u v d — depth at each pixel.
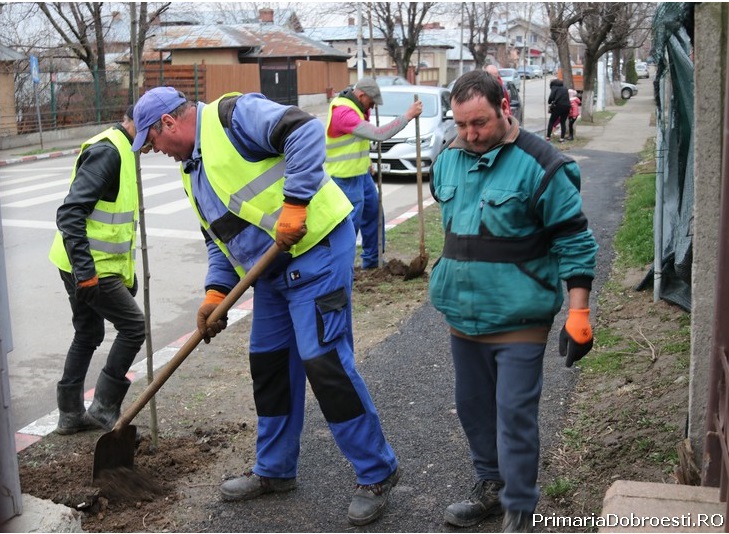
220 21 48.56
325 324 3.53
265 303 3.74
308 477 4.07
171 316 7.24
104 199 4.32
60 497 3.71
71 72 27.59
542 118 32.28
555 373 5.18
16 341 6.55
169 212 12.23
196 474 4.12
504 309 3.11
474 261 3.14
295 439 3.87
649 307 6.34
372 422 3.60
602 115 33.53
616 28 27.70
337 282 3.56
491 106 3.02
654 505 3.07
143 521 3.66
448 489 3.87
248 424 4.72
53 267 9.09
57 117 26.16
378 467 3.62
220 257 3.79
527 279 3.10
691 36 4.59
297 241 3.38
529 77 65.12
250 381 5.44
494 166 3.12
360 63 26.00
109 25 28.55
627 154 18.94
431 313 6.79
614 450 4.01
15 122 24.23
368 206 8.08
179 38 40.22
